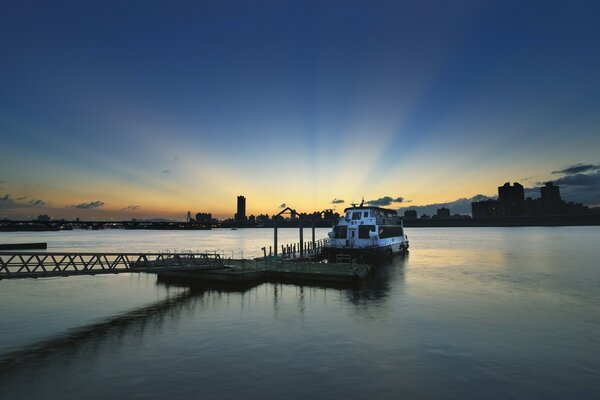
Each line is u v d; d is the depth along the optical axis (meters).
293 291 29.83
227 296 28.11
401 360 14.52
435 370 13.54
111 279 39.53
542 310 23.14
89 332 19.05
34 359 14.98
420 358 14.74
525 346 16.20
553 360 14.54
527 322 20.22
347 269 36.38
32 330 19.59
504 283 33.94
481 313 22.31
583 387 12.18
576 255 64.44
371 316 21.66
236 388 12.12
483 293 28.95
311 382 12.55
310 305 24.72
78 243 133.25
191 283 34.50
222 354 15.35
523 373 13.27
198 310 23.67
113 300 27.97
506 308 23.67
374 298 26.95
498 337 17.50
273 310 23.36
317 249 59.31
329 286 31.89
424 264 49.75
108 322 21.12
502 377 12.92
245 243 135.00
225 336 17.95
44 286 35.25
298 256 48.53
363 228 48.44
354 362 14.34
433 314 22.09
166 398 11.46
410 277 37.53
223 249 97.88
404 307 24.00
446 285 32.72
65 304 26.66
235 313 22.69
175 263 36.59
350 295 28.16
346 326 19.53
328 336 17.77
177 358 14.93
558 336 17.66
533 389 12.02
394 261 53.16
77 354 15.55
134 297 29.09
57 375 13.30
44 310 24.67
